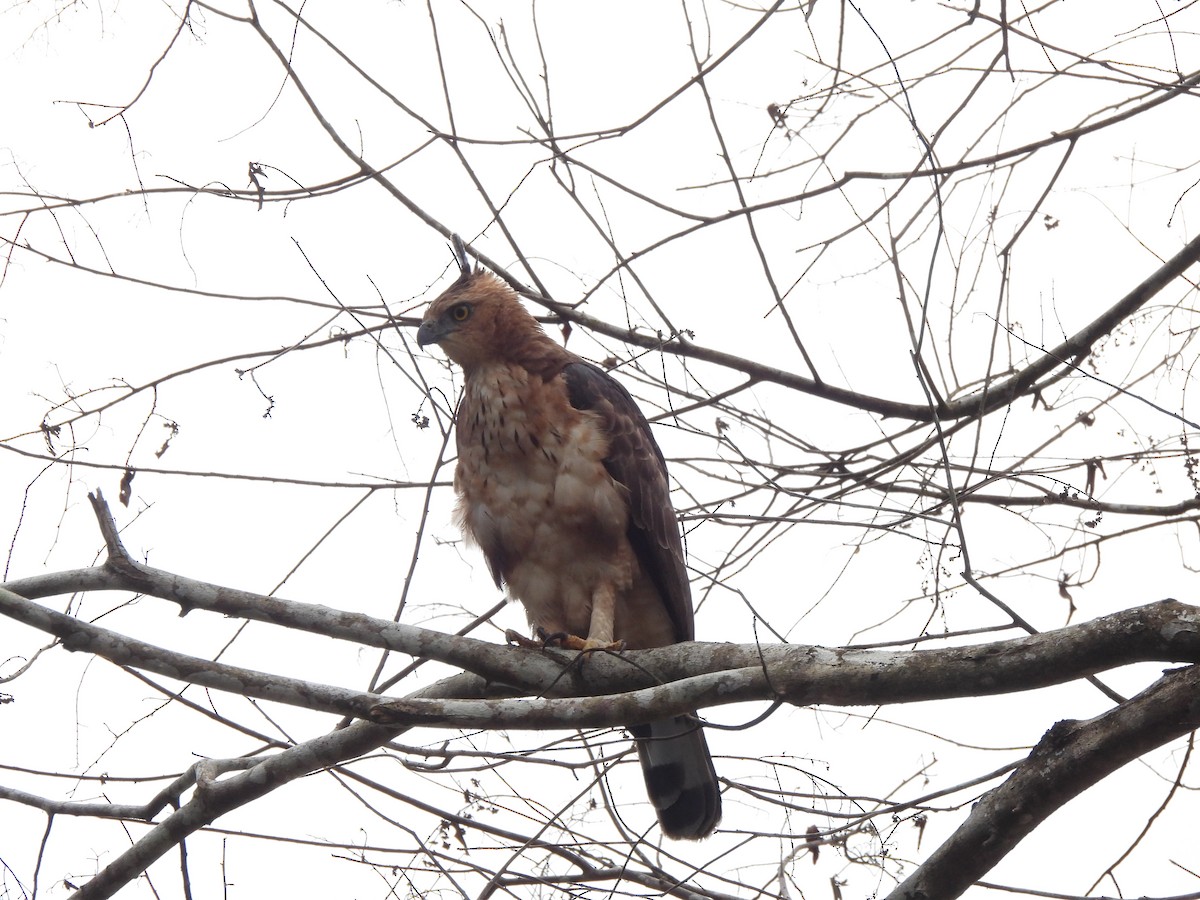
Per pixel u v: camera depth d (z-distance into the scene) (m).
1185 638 7.66
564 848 9.89
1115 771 7.95
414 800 9.91
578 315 12.28
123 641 9.12
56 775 10.10
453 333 12.24
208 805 9.73
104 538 9.43
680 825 11.97
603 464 12.08
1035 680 8.08
